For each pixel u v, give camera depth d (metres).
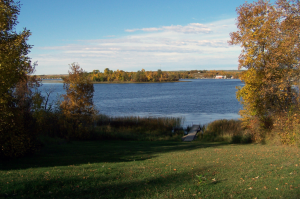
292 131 17.06
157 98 77.06
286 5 17.02
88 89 25.00
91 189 6.75
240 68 21.02
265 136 20.53
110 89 127.00
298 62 16.64
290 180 7.23
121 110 51.19
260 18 19.64
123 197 6.18
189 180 7.70
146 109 52.59
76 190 6.64
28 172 8.62
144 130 29.16
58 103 27.38
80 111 24.83
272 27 18.64
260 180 7.42
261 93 19.11
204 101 67.38
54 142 20.19
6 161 11.93
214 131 27.30
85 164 11.04
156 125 30.39
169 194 6.34
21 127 13.41
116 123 30.92
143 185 7.18
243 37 20.33
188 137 26.12
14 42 11.84
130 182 7.49
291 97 17.56
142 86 155.25
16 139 12.72
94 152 16.06
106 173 8.60
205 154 14.06
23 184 6.86
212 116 43.22
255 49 19.59
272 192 6.32
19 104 13.93
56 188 6.75
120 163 11.27
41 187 6.75
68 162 12.01
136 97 80.94
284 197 5.96
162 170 9.25
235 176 8.08
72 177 7.81
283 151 13.86
